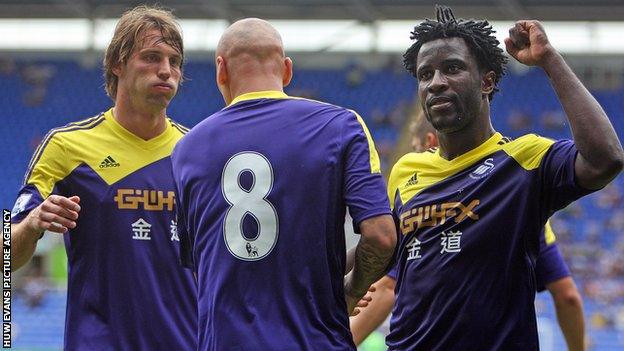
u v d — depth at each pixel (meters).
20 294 56.88
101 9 68.75
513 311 11.55
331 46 72.44
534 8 63.69
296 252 10.42
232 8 66.88
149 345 13.27
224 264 10.52
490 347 11.54
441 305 11.76
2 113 77.00
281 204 10.48
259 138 10.72
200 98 77.81
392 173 13.02
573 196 11.26
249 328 10.30
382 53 75.38
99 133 13.76
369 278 11.03
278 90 11.18
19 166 73.25
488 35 12.07
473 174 12.00
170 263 13.48
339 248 10.75
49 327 55.78
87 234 13.45
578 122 10.82
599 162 10.70
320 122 10.77
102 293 13.36
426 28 12.15
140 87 13.36
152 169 13.69
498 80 12.35
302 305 10.41
